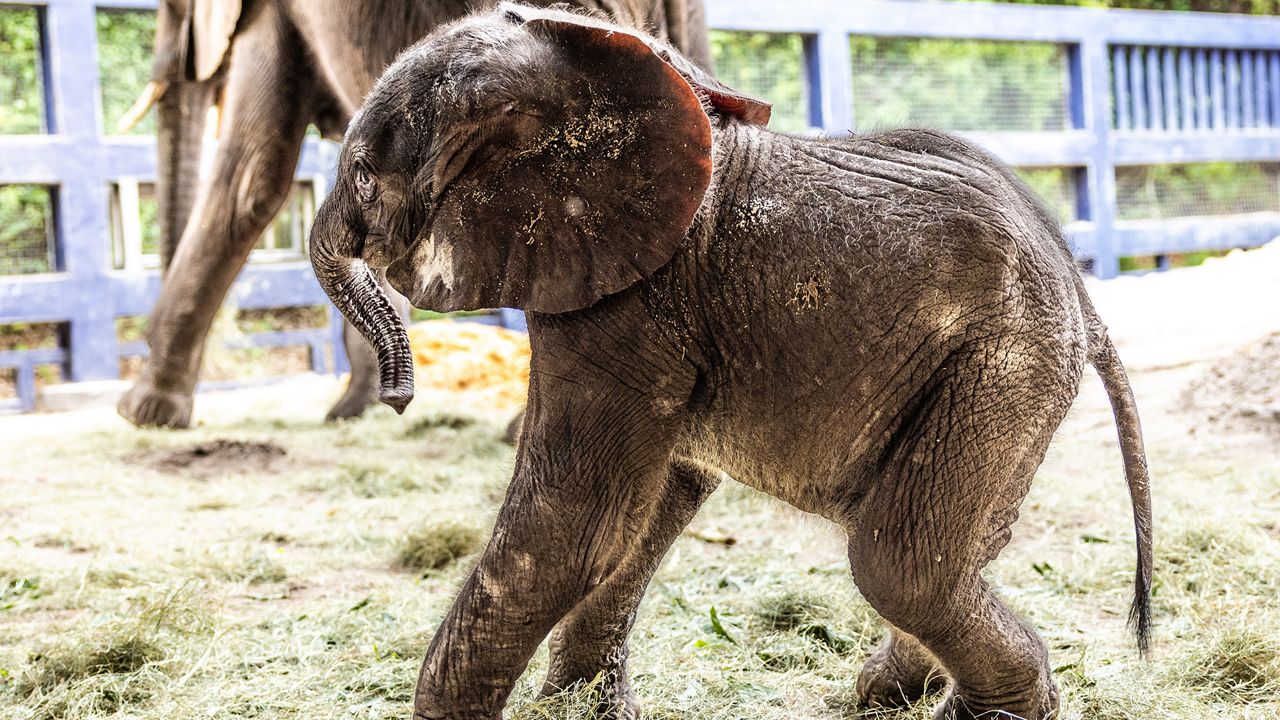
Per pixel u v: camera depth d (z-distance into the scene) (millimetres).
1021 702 2990
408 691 3750
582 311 2898
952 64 16703
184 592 4641
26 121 13422
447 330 11719
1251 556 4891
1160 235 17250
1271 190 18938
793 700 3674
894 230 2826
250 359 13664
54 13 12305
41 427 10188
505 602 2920
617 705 3449
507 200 2814
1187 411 8086
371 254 3027
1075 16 16875
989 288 2799
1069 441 7711
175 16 9164
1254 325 10703
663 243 2781
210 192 8445
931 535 2846
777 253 2869
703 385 2975
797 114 15844
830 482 2979
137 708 3713
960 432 2812
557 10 2959
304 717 3574
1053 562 5035
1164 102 18000
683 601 4605
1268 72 18875
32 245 12812
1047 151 16625
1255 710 3473
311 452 8344
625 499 2953
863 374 2852
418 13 6250
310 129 13602
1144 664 3787
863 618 4258
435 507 6562
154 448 8352
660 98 2762
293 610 4707
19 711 3688
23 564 5379
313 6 6934
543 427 2947
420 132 2848
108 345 12461
